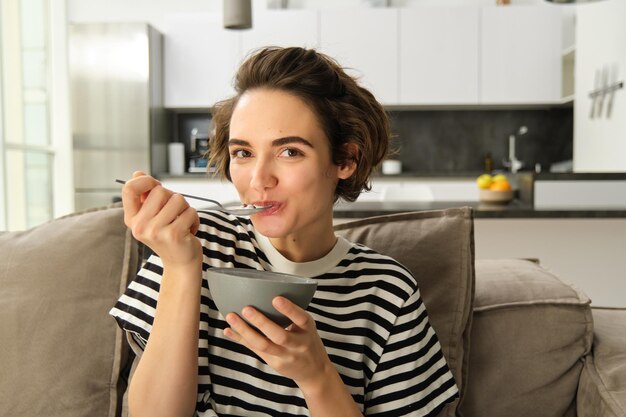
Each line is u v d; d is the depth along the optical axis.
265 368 0.84
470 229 1.08
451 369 1.01
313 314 0.87
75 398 1.01
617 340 1.06
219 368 0.85
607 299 2.85
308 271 0.89
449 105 5.23
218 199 5.03
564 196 2.98
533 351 1.06
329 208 0.89
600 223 2.83
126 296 0.86
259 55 0.80
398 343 0.88
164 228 0.67
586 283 2.86
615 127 4.03
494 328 1.07
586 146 4.66
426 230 1.09
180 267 0.72
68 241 1.08
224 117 0.92
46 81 4.65
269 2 5.24
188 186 5.03
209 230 0.91
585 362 1.05
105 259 1.07
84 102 4.96
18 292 1.03
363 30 5.06
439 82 5.07
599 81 4.35
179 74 5.17
